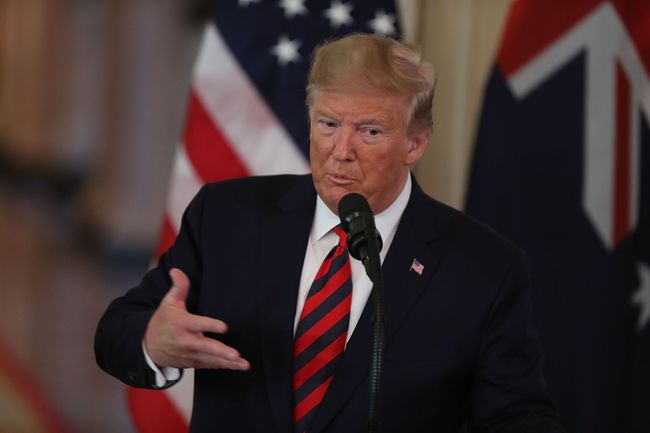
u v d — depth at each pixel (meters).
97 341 6.49
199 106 10.31
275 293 6.46
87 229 14.45
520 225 10.37
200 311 6.61
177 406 9.98
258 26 10.32
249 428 6.32
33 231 14.44
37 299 14.40
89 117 14.38
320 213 6.66
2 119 14.31
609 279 10.36
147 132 14.37
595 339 10.35
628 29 10.45
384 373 6.23
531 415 6.26
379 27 10.33
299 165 10.20
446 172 11.46
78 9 14.31
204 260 6.71
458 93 11.42
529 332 6.58
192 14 14.28
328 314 6.35
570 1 10.40
